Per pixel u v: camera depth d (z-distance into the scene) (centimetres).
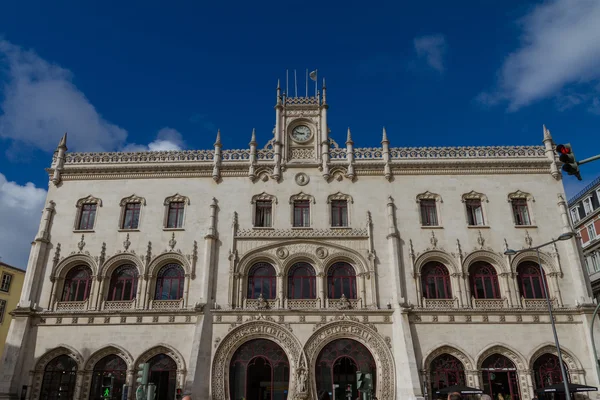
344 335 3866
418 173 4422
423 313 3891
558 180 4369
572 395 3650
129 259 4150
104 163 4500
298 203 4378
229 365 3797
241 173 4450
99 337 3878
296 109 4678
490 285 4081
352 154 4472
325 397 3678
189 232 4238
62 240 4225
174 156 4556
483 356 3778
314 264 4125
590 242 6175
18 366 3741
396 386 3691
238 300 3997
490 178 4391
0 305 6109
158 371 3825
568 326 3859
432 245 4141
